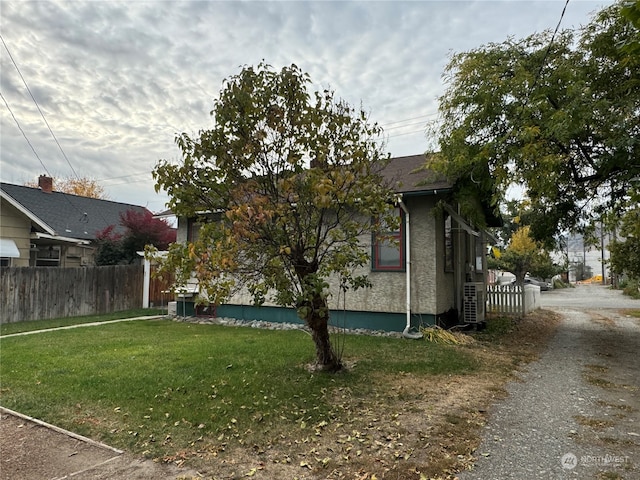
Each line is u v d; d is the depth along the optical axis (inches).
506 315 546.0
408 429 165.5
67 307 550.0
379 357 291.7
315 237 235.8
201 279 190.1
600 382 235.0
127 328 441.4
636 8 91.9
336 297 426.9
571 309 695.1
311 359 282.5
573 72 330.0
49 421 179.8
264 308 475.5
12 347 332.2
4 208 580.7
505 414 182.9
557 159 315.9
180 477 132.3
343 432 163.9
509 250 1160.2
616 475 129.2
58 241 674.2
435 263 383.9
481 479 127.5
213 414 182.4
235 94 216.4
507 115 355.9
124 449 153.3
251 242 208.2
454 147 366.9
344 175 206.4
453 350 318.0
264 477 131.3
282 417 179.2
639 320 532.4
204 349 317.4
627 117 311.1
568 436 159.2
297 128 225.1
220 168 220.7
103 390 216.1
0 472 138.3
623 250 661.3
